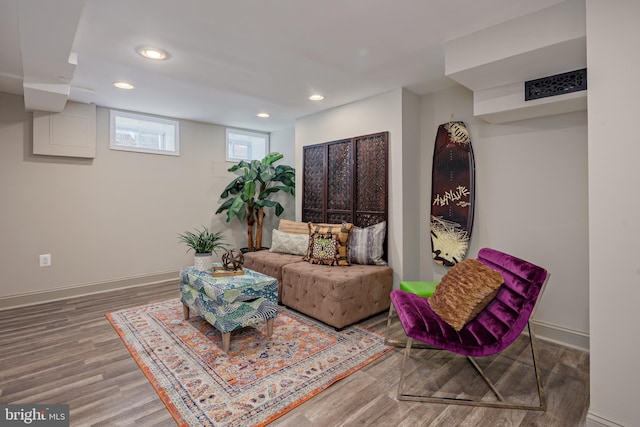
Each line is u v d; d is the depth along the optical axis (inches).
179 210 178.5
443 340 70.9
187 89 130.0
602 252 61.3
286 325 114.3
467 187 118.6
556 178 100.5
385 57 100.0
